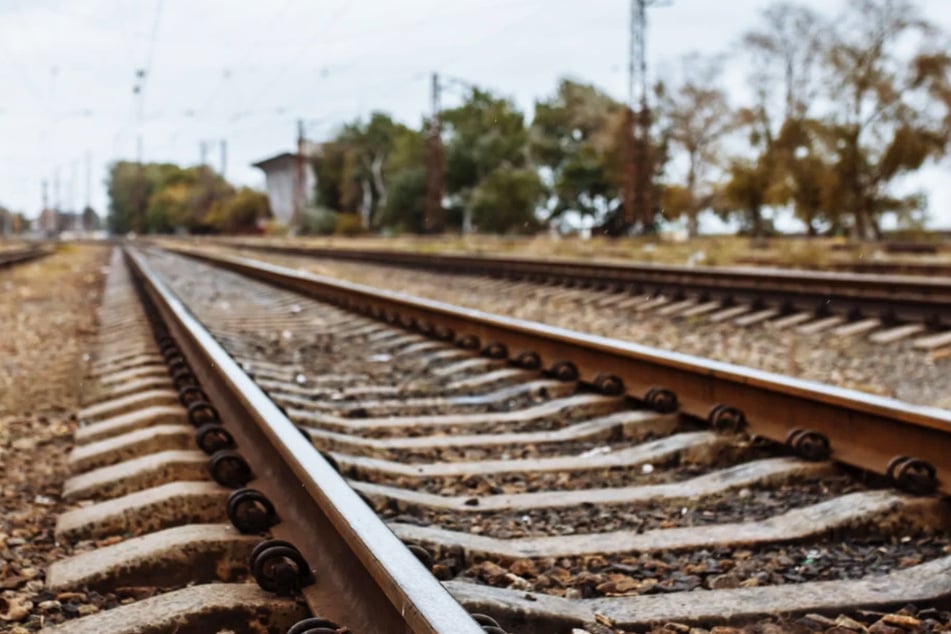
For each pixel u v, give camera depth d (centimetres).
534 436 527
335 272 2253
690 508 396
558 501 402
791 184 4041
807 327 1009
